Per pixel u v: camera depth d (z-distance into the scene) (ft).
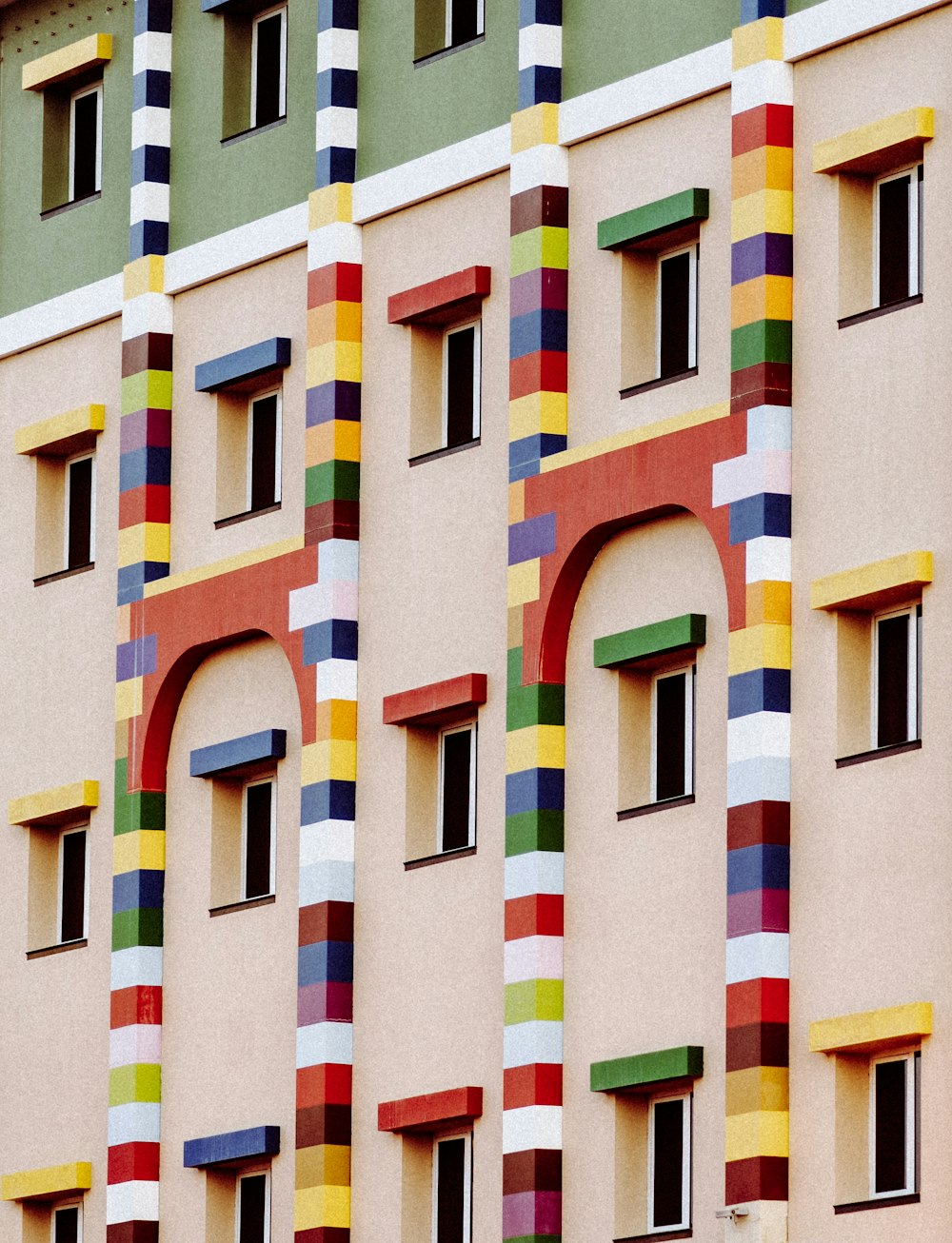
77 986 211.41
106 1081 208.33
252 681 205.16
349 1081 195.93
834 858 176.04
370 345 201.98
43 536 219.00
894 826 173.99
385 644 198.29
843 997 174.60
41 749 215.92
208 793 206.39
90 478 218.59
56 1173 209.26
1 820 217.77
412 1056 193.16
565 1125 185.37
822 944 175.83
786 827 178.09
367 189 202.59
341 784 198.18
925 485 175.22
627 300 189.57
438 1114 189.88
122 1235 204.54
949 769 172.14
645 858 184.03
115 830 209.46
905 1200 170.91
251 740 202.90
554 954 186.80
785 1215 175.01
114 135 217.77
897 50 179.63
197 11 214.28
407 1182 192.44
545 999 186.19
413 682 196.34
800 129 183.21
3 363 223.30
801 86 183.42
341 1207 194.70
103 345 216.74
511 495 191.83
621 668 186.60
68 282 219.00
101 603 214.07
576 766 188.14
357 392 201.87
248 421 209.77
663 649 183.42
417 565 197.36
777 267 182.09
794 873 177.58
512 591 190.90
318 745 198.90
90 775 212.64
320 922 197.06
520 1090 185.98
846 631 177.78
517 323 192.75
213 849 205.67
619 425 188.96
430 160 199.41
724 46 186.19
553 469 189.88
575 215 192.65
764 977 176.45
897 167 180.55
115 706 211.41
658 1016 182.09
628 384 189.26
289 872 201.26
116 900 208.54
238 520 207.51
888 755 174.70
